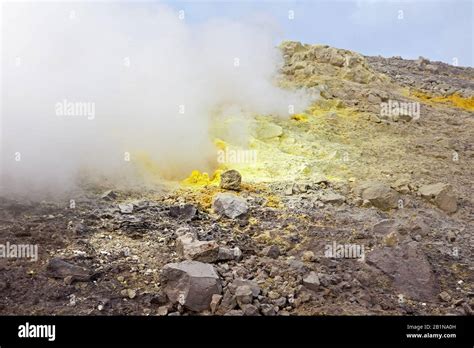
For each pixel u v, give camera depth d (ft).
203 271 12.16
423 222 17.01
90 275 12.37
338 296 12.49
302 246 14.67
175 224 15.61
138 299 11.90
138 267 13.06
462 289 13.53
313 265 13.65
